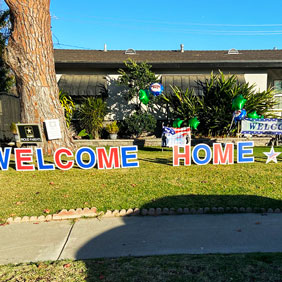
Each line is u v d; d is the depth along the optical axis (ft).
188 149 24.14
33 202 15.67
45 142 28.35
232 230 12.41
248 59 43.98
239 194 16.48
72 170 23.06
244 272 8.98
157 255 10.34
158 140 37.35
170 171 22.20
